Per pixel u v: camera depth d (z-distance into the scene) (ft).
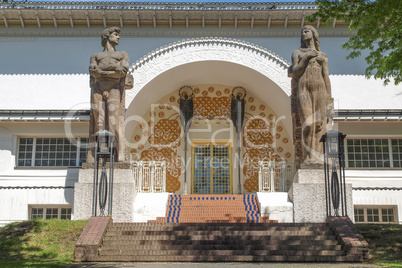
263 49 58.80
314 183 44.98
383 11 39.40
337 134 39.78
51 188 55.77
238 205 49.55
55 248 35.78
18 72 62.08
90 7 62.08
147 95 60.44
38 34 63.57
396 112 57.21
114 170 45.60
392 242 36.11
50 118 57.31
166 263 31.14
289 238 34.86
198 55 58.44
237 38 64.23
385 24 42.14
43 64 62.59
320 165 45.50
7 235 38.04
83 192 44.65
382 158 59.62
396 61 40.81
